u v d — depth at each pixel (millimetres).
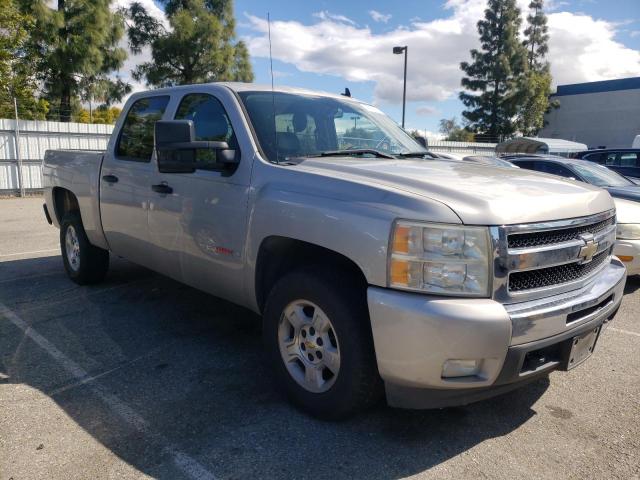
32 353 3994
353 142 4055
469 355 2434
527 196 2744
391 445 2852
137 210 4426
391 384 2684
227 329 4547
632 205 6172
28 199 15758
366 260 2633
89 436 2885
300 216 2959
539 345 2568
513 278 2578
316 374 3041
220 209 3545
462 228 2473
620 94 50031
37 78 22047
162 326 4598
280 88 4152
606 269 3320
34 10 19969
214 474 2582
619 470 2688
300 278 2998
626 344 4477
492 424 3102
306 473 2602
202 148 3354
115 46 22984
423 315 2439
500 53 45844
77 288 5691
